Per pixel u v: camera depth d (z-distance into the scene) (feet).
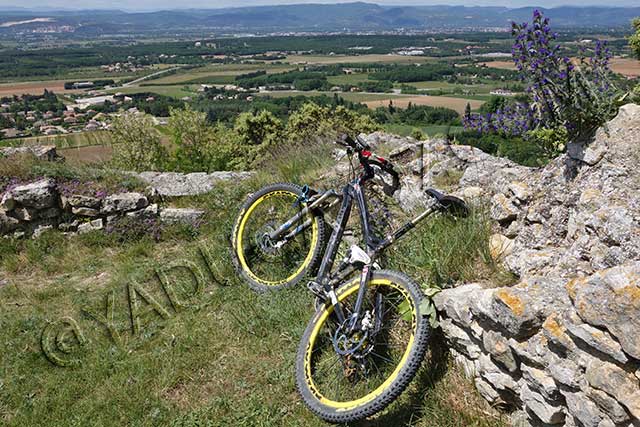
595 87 9.52
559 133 10.72
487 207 12.02
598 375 6.64
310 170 20.02
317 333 10.46
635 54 12.66
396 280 10.05
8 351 12.64
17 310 14.67
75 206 18.67
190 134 40.50
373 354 10.44
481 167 13.99
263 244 14.51
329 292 10.53
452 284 10.49
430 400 9.55
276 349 11.82
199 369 11.48
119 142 44.34
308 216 13.93
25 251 17.99
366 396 9.27
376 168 14.39
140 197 19.12
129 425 10.22
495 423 8.75
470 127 12.80
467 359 9.58
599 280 6.73
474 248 10.91
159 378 11.22
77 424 10.25
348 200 12.35
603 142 9.27
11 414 10.71
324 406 9.50
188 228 19.04
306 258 13.74
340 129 42.83
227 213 19.01
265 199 15.26
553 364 7.38
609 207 8.36
